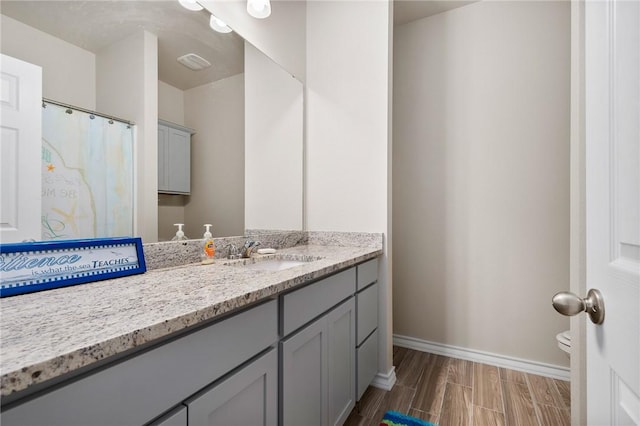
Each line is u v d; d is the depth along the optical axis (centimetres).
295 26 202
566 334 170
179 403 64
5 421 40
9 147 80
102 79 102
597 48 58
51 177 88
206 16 142
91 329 52
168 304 67
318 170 206
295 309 103
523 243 209
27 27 84
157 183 120
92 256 92
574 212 81
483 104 221
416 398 173
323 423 120
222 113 151
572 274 82
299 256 156
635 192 45
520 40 211
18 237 81
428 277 237
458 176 228
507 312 212
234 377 77
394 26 250
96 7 100
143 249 112
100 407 50
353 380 150
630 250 47
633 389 45
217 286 84
